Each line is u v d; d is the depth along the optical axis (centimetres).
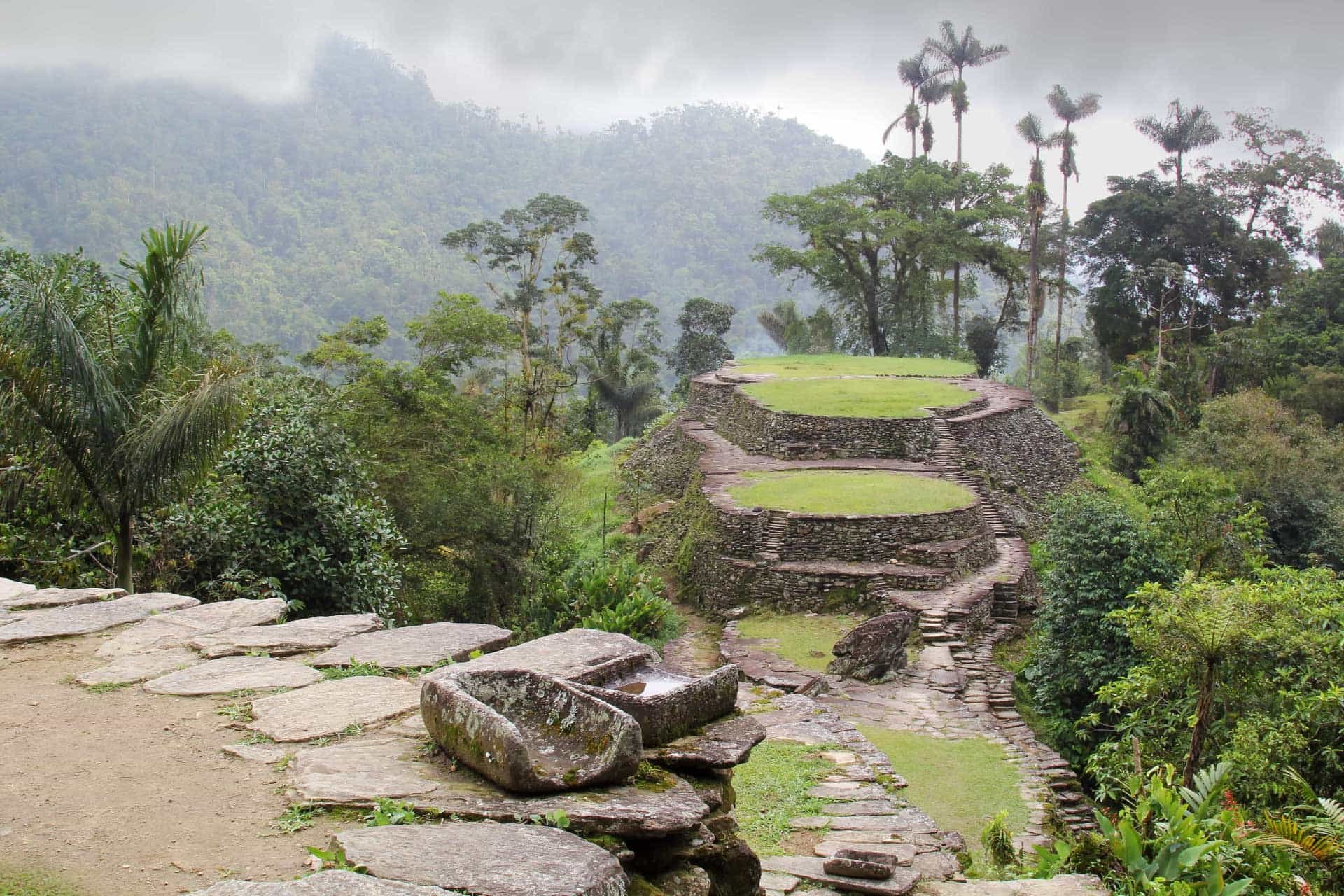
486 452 2578
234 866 335
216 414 1143
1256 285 6303
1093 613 1647
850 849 717
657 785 406
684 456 3506
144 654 579
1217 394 5334
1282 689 1123
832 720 1202
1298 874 681
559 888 306
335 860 324
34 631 615
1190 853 579
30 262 1239
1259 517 1739
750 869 437
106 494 1135
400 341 10512
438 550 2297
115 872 330
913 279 5703
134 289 1160
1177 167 6406
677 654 1916
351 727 466
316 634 618
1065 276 6650
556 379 4006
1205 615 1069
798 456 3106
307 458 1475
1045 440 3600
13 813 376
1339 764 1056
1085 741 1596
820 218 5584
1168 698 1302
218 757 433
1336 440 3791
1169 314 6112
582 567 2236
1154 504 1795
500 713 443
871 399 3447
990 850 867
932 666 1734
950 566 2177
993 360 6125
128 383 1147
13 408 1052
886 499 2470
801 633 1967
